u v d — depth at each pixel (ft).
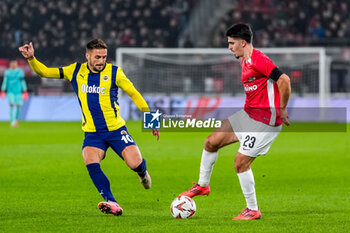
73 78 62.95
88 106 62.59
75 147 139.54
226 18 309.01
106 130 63.00
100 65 61.05
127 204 72.74
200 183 67.82
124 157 63.31
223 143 64.95
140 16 303.48
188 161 115.44
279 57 256.11
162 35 302.04
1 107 249.96
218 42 298.15
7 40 288.92
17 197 76.89
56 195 78.59
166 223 59.52
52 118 245.86
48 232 55.16
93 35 294.87
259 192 82.23
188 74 255.70
